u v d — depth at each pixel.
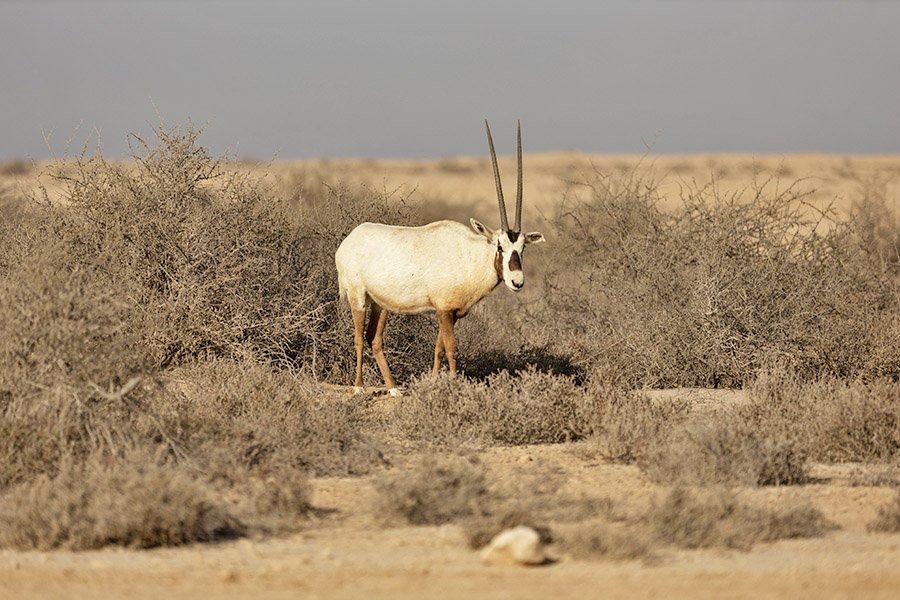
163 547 24.22
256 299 47.34
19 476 28.56
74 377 30.27
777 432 34.50
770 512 26.05
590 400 39.03
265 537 25.17
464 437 37.53
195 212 47.44
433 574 22.16
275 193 51.53
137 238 46.12
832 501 29.12
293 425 34.66
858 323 49.47
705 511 25.61
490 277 45.41
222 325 45.75
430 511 26.58
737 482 30.36
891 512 26.25
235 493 28.70
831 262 53.31
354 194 57.66
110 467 26.81
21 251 43.03
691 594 20.80
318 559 23.22
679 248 54.72
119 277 44.59
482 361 51.97
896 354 48.19
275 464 31.31
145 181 47.72
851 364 48.34
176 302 45.22
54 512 24.25
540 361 51.59
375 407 43.19
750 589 21.17
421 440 37.41
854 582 21.69
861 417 35.78
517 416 38.16
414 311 46.47
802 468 31.78
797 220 54.81
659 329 50.09
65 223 46.16
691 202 57.06
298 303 48.78
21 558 23.16
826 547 24.55
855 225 58.22
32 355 30.12
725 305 49.34
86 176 47.31
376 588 21.17
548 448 36.69
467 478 27.67
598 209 61.97
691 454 31.11
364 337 50.62
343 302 48.44
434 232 46.31
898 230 70.75
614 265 58.47
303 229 53.38
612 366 49.22
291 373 43.97
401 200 57.97
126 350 31.56
